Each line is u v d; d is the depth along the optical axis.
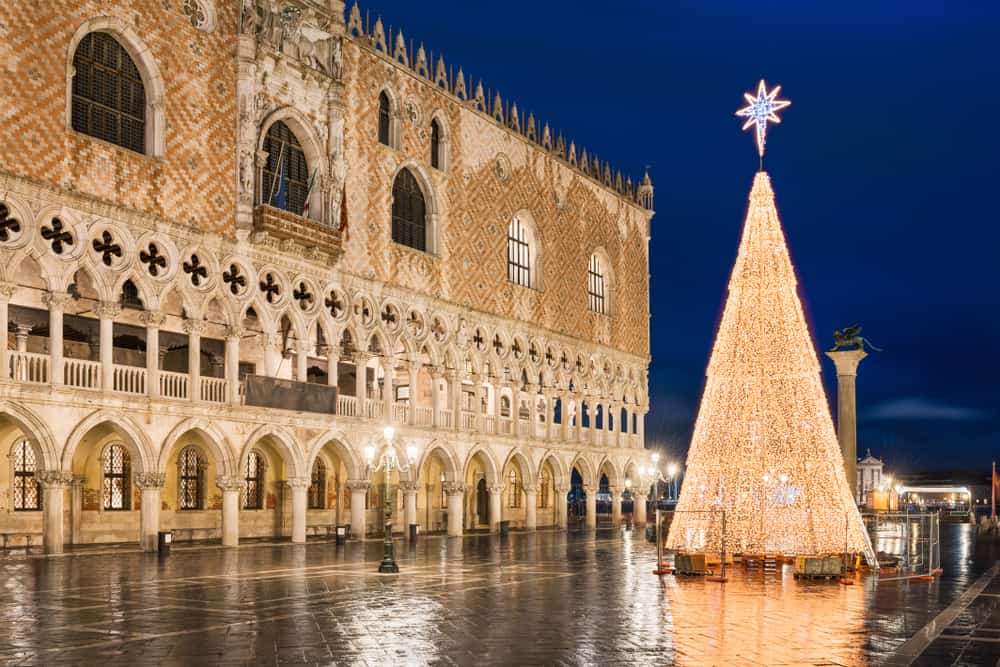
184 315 43.22
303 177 50.28
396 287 54.44
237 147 45.41
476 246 61.59
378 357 54.47
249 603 23.03
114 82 41.09
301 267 48.47
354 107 52.41
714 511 31.69
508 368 64.81
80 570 31.81
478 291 61.44
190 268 43.16
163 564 34.41
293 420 47.34
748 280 33.25
